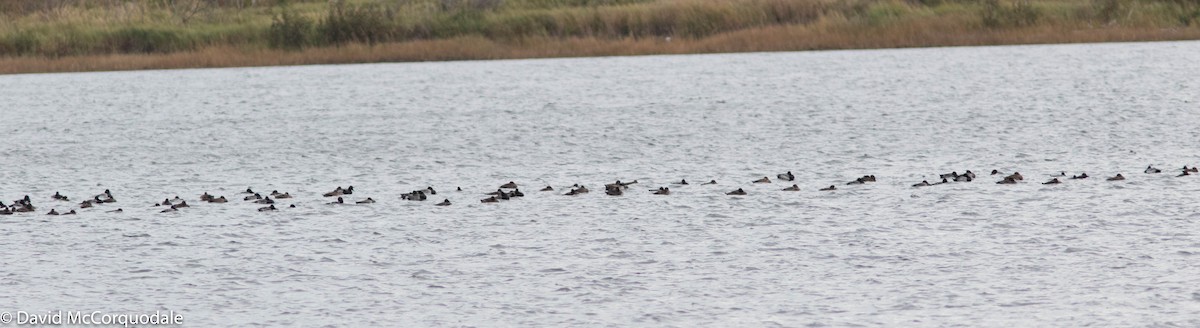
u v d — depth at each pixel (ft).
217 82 155.33
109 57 171.12
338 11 178.91
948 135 99.55
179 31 179.93
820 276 54.03
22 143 104.53
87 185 82.07
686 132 104.22
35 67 167.73
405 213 69.10
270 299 51.65
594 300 50.90
